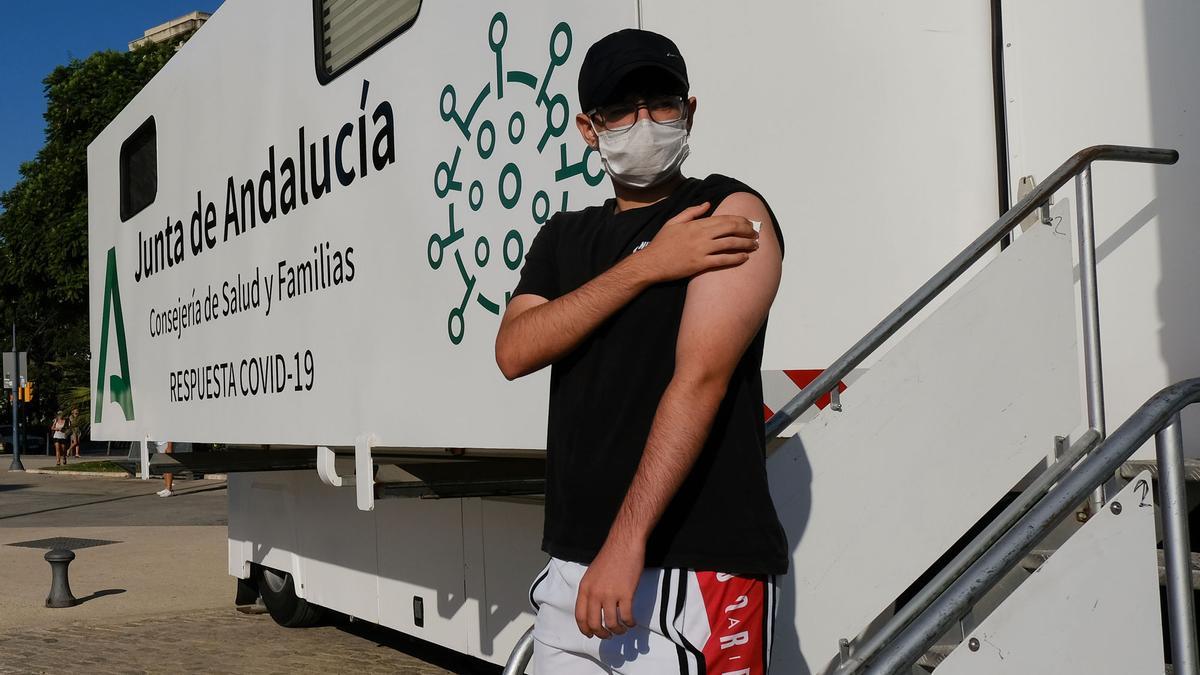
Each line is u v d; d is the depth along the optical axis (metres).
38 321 32.03
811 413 2.84
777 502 2.36
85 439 40.56
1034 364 2.55
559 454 1.93
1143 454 3.04
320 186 4.52
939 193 3.02
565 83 3.08
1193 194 3.05
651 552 1.82
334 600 5.93
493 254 3.41
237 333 5.33
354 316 4.25
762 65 2.98
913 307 2.51
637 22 2.86
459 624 4.75
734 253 1.79
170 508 17.00
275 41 4.91
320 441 4.51
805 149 2.99
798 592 2.35
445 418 3.66
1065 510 2.14
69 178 26.80
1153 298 3.06
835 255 2.97
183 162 6.03
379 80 4.07
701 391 1.73
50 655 6.79
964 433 2.49
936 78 3.04
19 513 16.53
